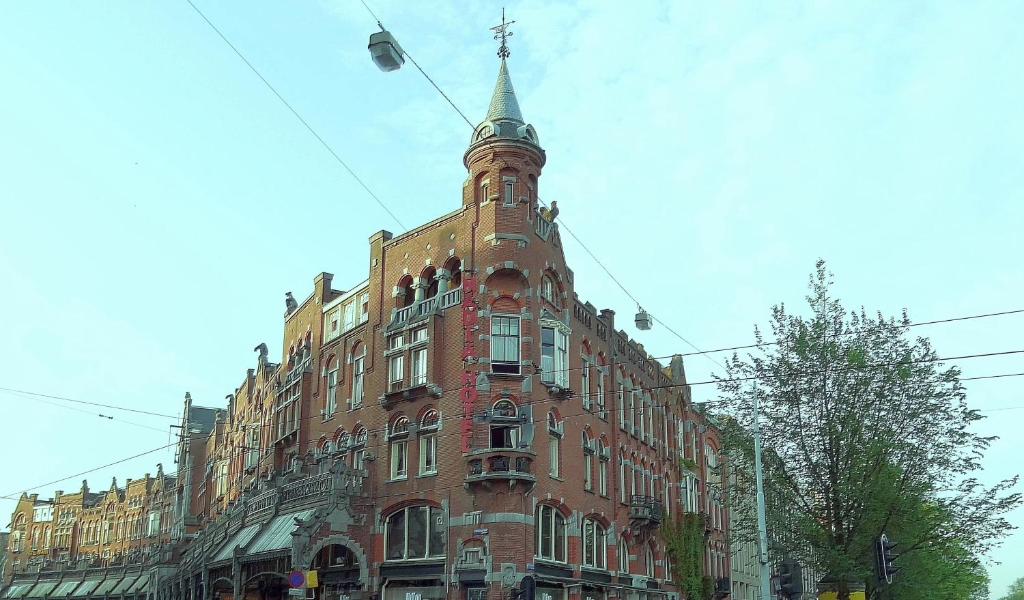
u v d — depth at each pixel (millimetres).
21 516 107438
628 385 51406
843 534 33875
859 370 33281
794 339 35250
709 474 66062
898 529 33719
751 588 74438
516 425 37031
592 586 41500
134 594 64562
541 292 40719
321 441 46344
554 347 40438
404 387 40344
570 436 41438
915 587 34812
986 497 32969
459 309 39031
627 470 49031
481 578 34812
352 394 44438
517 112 41125
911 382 33438
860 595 31594
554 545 38812
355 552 38188
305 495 40375
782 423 34812
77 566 80250
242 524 46188
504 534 35156
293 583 33781
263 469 55094
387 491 39219
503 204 39375
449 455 37375
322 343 48594
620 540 46625
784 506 35000
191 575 46438
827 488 34156
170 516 80438
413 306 41031
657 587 50781
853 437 33688
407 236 43000
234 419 68875
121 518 92188
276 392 54125
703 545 58938
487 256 38812
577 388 43000
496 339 38375
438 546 37062
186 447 78000
